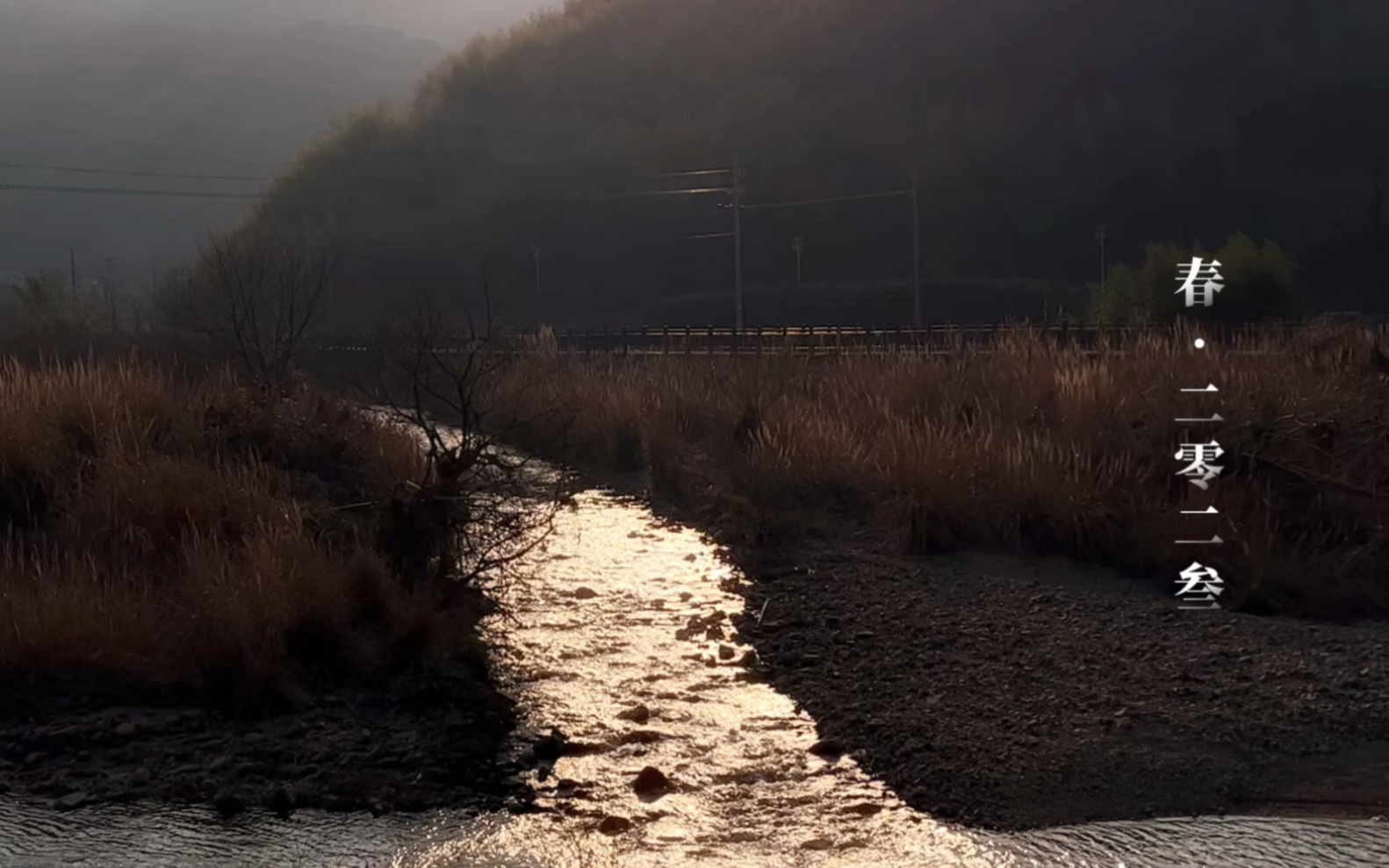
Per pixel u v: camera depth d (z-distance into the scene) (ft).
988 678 25.94
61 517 32.45
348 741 22.89
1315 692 24.77
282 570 27.14
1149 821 19.62
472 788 21.03
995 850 18.63
